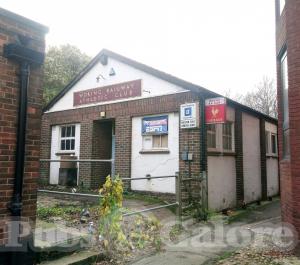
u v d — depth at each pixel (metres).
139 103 11.36
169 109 10.59
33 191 5.02
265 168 14.47
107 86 12.33
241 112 12.66
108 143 13.09
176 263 5.54
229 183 11.45
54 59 23.64
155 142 11.02
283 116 7.60
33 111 5.09
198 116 9.93
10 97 4.81
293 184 6.11
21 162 4.79
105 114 12.23
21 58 4.86
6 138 4.72
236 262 5.54
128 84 11.73
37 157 5.11
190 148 9.96
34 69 5.15
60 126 13.88
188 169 9.95
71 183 12.72
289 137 6.46
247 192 12.82
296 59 6.20
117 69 12.12
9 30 4.84
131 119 11.62
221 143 11.24
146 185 10.98
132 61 11.59
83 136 12.84
